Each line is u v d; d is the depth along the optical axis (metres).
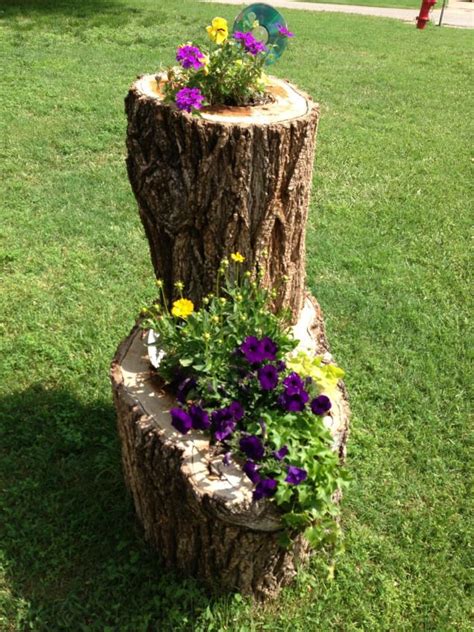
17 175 5.74
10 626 2.42
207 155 2.35
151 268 4.55
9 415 3.27
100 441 3.20
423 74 10.25
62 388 3.49
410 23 15.53
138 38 10.59
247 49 2.54
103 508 2.86
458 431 3.42
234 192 2.42
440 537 2.84
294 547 2.46
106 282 4.35
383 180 6.22
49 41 10.12
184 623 2.43
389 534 2.86
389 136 7.39
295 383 2.26
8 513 2.80
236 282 2.62
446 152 7.01
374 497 3.01
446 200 5.89
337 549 2.31
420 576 2.68
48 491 2.91
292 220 2.62
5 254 4.50
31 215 5.11
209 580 2.51
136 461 2.45
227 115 2.41
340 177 6.21
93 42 10.28
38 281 4.32
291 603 2.54
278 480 2.09
